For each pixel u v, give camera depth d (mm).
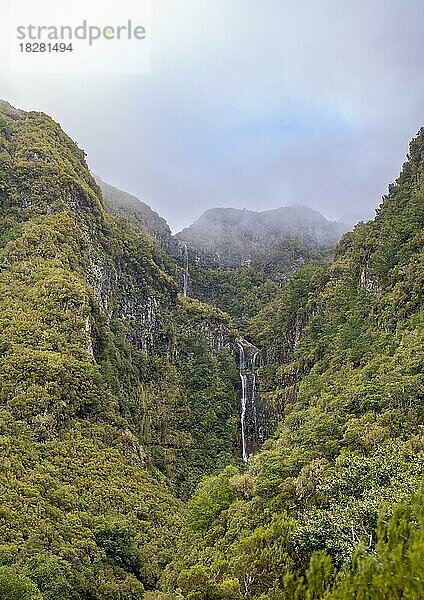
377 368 66625
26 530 41000
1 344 64188
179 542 51875
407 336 68562
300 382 105812
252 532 39188
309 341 113062
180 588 35812
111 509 53250
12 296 75375
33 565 37062
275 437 82625
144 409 100000
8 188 99438
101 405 70250
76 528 45625
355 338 90688
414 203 98750
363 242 113125
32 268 82438
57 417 60531
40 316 71875
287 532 33594
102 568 43438
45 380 61469
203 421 114250
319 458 46875
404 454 37781
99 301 100188
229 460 105875
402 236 93562
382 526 15352
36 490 47062
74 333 74000
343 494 35375
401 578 12883
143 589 43188
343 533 28703
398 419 47656
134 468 65188
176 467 95625
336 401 61281
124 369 97688
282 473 48438
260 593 32156
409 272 82688
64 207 102062
